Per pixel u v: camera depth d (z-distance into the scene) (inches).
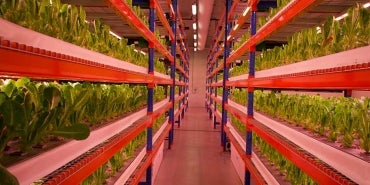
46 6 52.9
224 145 241.9
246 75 155.8
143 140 152.3
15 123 41.3
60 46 48.4
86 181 75.3
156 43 153.2
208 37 594.2
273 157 118.1
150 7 147.7
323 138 71.4
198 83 708.0
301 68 71.3
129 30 180.7
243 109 166.6
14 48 33.5
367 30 56.9
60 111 50.2
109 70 69.4
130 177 104.1
